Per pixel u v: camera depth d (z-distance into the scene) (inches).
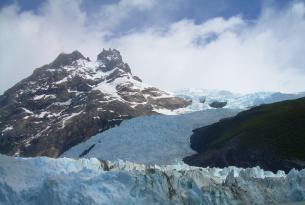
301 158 5954.7
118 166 3617.1
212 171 3622.0
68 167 3213.6
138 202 2780.5
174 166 3993.6
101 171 3036.4
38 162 3112.7
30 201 2674.7
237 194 3191.4
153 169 3095.5
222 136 7687.0
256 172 3814.0
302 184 3526.1
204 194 3011.8
